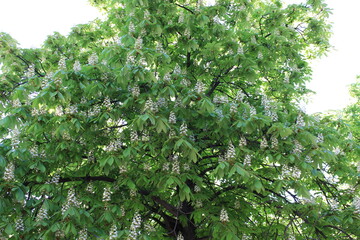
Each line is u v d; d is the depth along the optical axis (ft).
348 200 26.55
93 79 22.62
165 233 27.27
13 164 19.66
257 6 36.94
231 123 22.86
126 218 24.16
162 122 19.80
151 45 29.60
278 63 33.78
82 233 18.37
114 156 19.92
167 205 26.40
